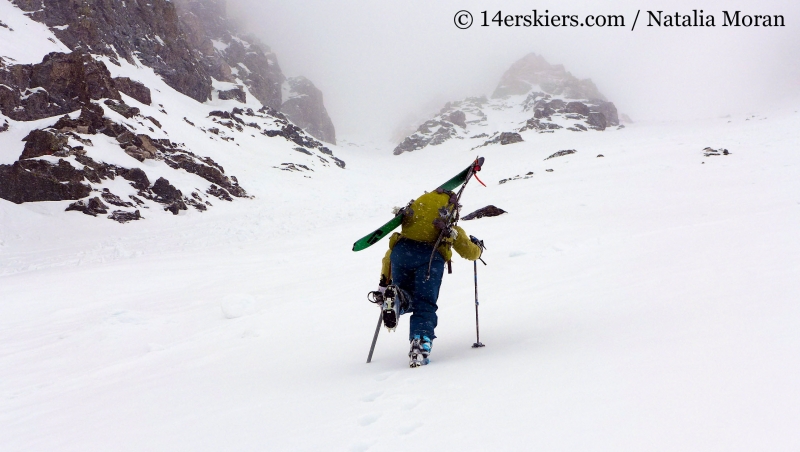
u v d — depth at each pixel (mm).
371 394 2604
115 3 71125
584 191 22266
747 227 7906
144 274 12797
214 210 36375
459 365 3018
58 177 31703
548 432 1681
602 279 5637
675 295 4121
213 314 7520
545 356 2799
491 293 5957
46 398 4238
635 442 1491
